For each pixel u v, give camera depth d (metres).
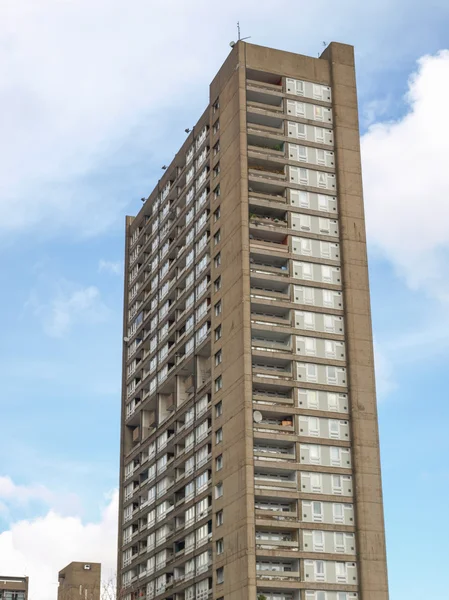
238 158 95.75
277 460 85.94
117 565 119.06
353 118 101.19
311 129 99.50
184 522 100.00
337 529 85.25
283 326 90.94
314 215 96.25
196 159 110.25
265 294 91.88
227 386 91.44
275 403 88.44
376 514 86.50
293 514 84.38
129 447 124.12
